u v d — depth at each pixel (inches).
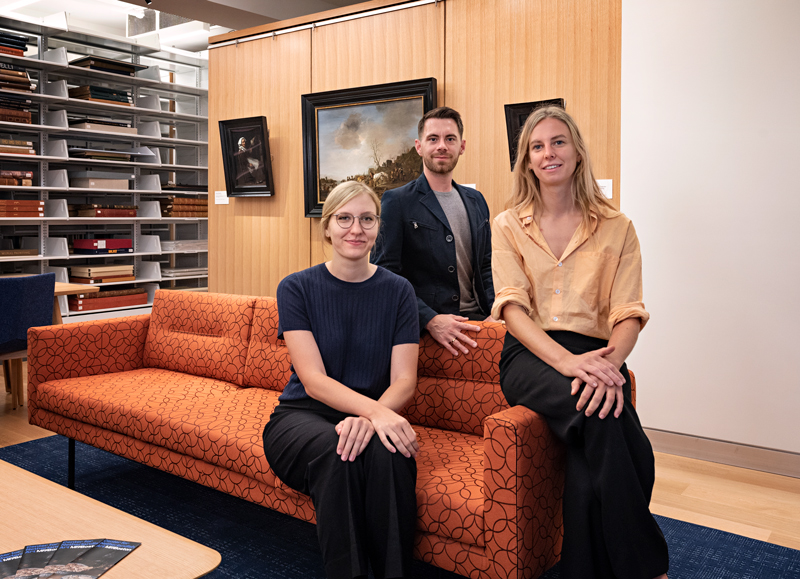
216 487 94.1
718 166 133.5
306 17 195.3
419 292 110.4
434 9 172.2
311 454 75.5
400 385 83.6
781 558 95.6
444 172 111.6
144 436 103.1
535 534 70.6
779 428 130.0
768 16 126.5
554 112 80.2
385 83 179.3
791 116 125.5
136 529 64.8
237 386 122.5
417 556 74.5
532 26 156.7
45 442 147.3
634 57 142.2
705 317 136.6
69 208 254.7
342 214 85.4
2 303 150.5
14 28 235.5
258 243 213.2
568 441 70.5
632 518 67.0
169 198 283.7
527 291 81.7
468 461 82.0
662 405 142.4
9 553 58.9
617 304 78.2
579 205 81.5
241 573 88.8
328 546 70.2
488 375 94.0
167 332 137.5
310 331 86.4
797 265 126.5
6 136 236.2
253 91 209.6
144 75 278.5
